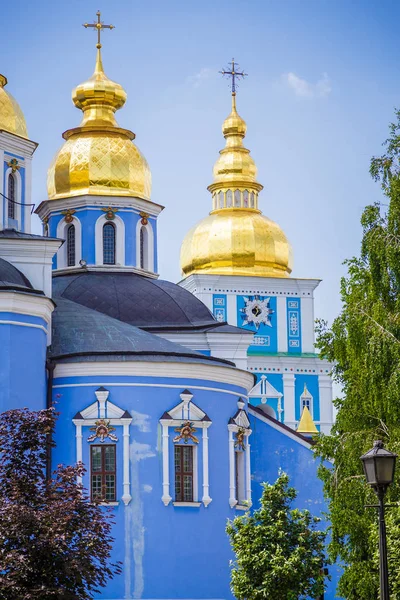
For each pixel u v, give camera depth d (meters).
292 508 74.25
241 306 119.94
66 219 84.50
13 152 72.75
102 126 86.38
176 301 80.00
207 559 64.94
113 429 64.19
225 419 67.19
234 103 123.81
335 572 73.12
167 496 64.25
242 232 121.06
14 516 43.88
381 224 60.56
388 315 58.53
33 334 63.12
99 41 89.12
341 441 59.59
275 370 119.56
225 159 123.19
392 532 52.47
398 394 56.38
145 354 65.19
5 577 42.44
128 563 63.28
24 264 68.12
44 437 47.94
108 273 82.94
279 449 75.00
